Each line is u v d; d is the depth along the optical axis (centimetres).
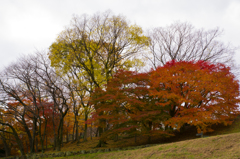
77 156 1587
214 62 2380
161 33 2766
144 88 1714
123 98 1634
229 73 1748
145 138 2197
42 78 1942
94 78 2125
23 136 2722
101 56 2208
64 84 2142
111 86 1789
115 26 2156
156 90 1736
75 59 2089
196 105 1806
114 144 2114
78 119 2773
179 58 2698
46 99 2275
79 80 2139
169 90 1805
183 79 1594
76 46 2103
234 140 1011
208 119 1595
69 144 2672
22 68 1964
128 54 2250
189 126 2289
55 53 2064
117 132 1634
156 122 1705
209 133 1864
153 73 1794
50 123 2608
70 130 3212
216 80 1619
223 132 1812
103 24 2169
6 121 2314
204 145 1063
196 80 1616
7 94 1923
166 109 1847
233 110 1742
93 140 2584
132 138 2336
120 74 1827
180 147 1148
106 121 1962
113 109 1675
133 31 2175
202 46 2572
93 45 2169
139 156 1210
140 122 1748
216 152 933
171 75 1702
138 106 1752
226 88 1623
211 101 1705
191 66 1680
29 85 2038
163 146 1291
